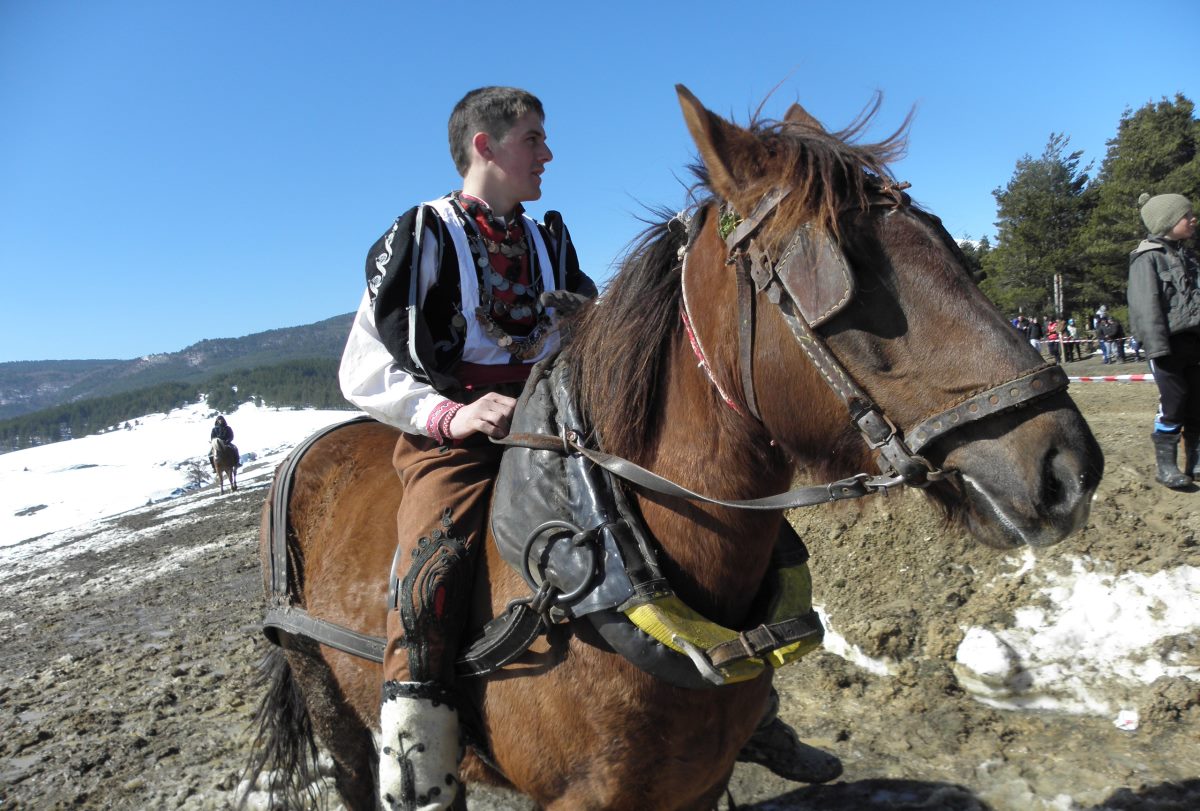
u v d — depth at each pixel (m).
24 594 10.59
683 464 1.74
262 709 2.78
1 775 4.00
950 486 1.45
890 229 1.45
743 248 1.57
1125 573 3.76
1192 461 4.39
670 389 1.78
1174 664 3.34
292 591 2.43
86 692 5.21
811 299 1.45
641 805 1.71
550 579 1.68
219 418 24.25
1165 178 34.94
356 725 2.39
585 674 1.68
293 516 2.56
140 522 18.94
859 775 3.14
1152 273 4.33
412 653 1.80
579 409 1.84
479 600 1.87
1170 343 4.25
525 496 1.78
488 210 2.16
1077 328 29.38
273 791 2.77
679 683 1.60
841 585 4.27
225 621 6.77
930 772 3.10
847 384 1.44
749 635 1.62
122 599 8.57
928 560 4.21
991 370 1.36
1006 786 2.94
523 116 2.14
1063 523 1.30
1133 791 2.81
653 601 1.59
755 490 1.71
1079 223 40.31
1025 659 3.54
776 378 1.54
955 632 3.77
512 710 1.78
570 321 1.99
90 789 3.76
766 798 3.12
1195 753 2.95
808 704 3.67
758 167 1.57
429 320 2.03
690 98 1.55
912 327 1.41
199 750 4.11
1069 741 3.15
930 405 1.40
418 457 2.06
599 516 1.68
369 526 2.25
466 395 2.09
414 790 1.78
